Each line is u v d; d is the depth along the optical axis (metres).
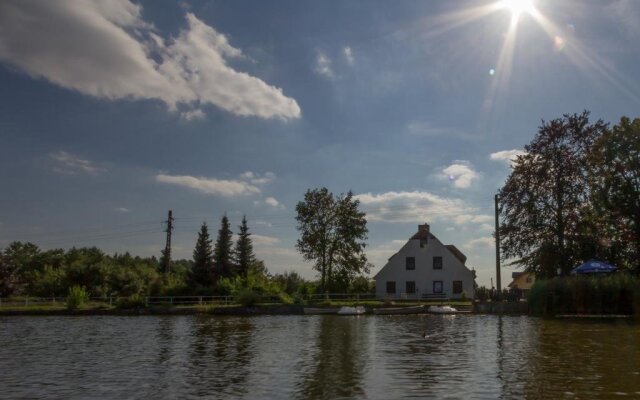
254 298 54.50
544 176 52.47
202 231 81.81
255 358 21.17
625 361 19.31
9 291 72.75
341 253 73.06
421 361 19.91
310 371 17.97
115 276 72.00
